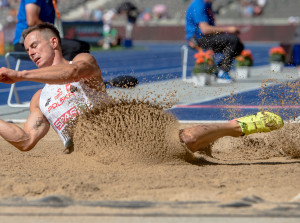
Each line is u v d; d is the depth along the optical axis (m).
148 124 8.33
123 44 70.56
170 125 8.55
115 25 83.50
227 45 20.98
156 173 7.62
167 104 8.88
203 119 15.69
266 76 30.20
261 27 82.44
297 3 89.00
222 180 7.18
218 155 9.97
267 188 6.69
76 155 8.60
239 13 88.62
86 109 8.56
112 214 5.38
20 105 18.91
